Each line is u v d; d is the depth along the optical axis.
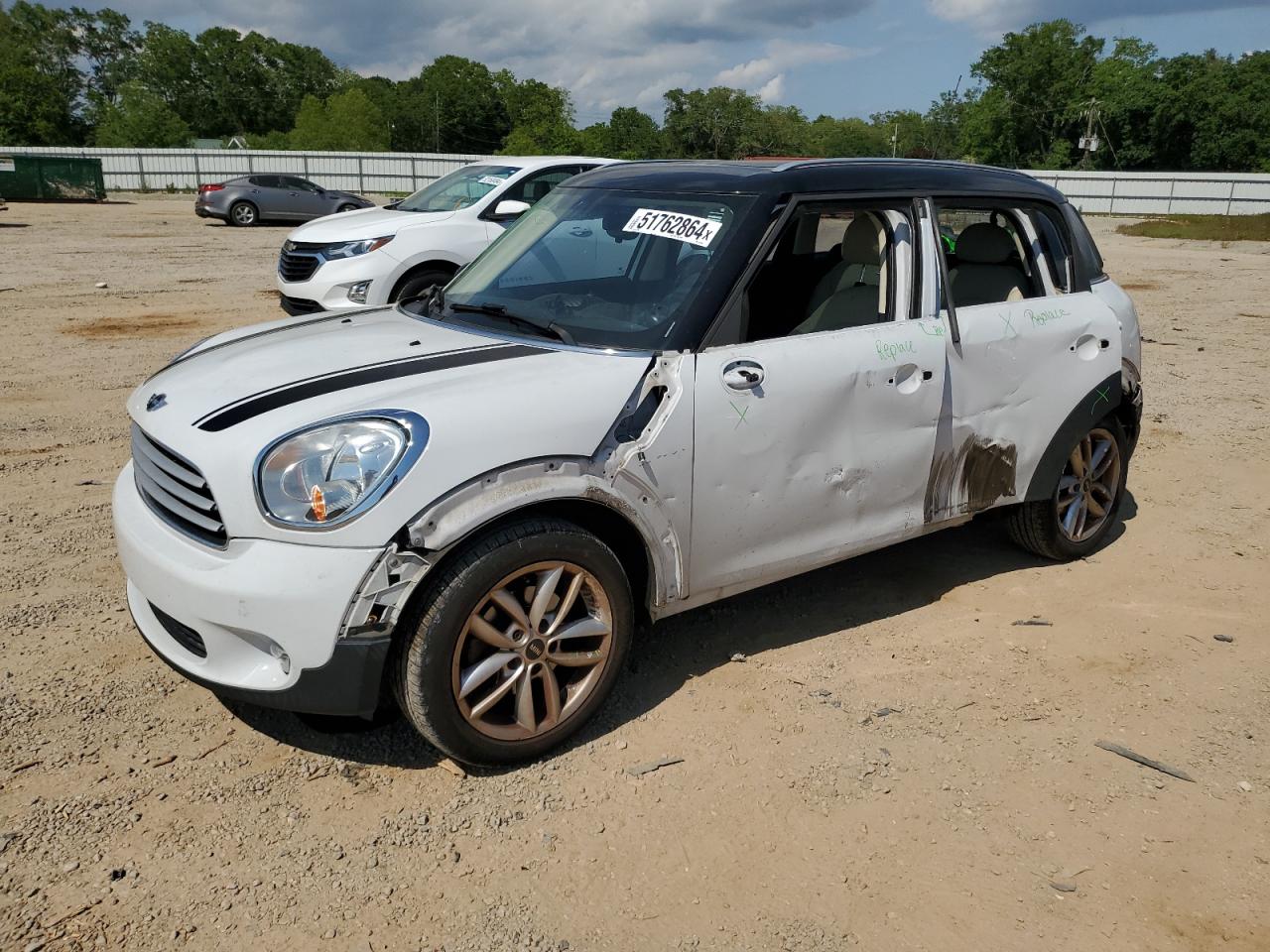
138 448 3.15
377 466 2.67
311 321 4.00
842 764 3.11
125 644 3.71
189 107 104.56
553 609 3.03
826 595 4.32
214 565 2.72
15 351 8.78
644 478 3.08
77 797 2.84
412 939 2.38
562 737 3.09
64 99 81.00
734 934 2.43
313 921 2.43
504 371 3.05
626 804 2.89
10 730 3.14
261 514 2.67
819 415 3.47
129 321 10.44
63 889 2.50
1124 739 3.30
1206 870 2.70
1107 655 3.85
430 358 3.19
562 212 4.07
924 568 4.64
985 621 4.12
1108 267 19.03
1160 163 68.88
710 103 111.69
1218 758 3.21
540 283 3.75
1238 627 4.12
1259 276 17.47
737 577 3.46
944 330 3.86
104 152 46.16
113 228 23.45
